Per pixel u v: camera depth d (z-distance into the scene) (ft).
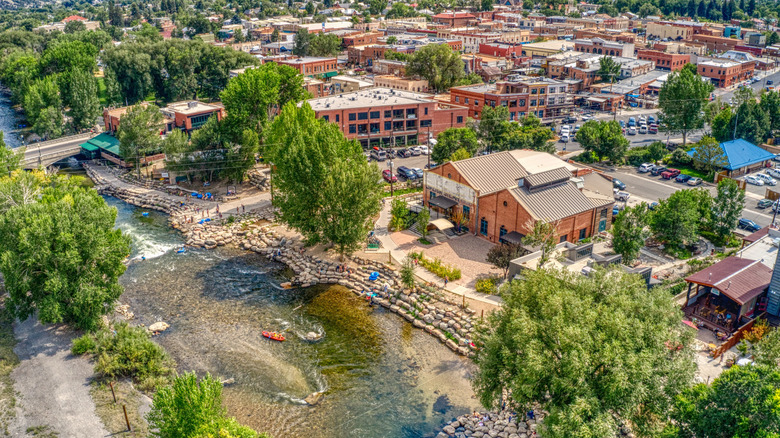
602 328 190.08
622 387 175.73
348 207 352.69
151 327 304.09
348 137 589.73
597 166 547.49
